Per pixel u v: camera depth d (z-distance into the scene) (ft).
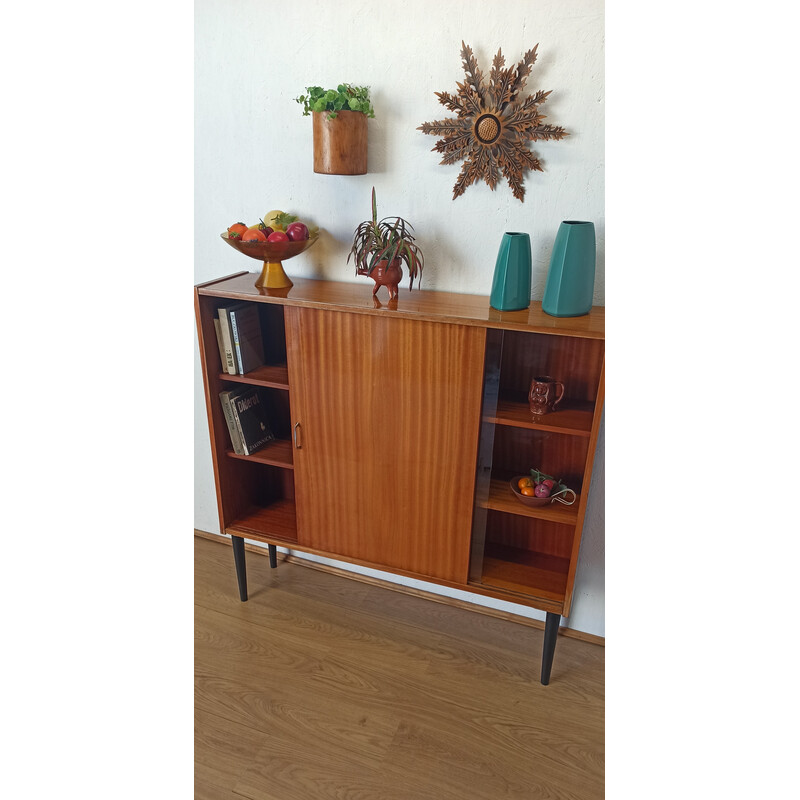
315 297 6.72
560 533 7.20
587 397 6.32
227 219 7.94
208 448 9.11
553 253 6.02
